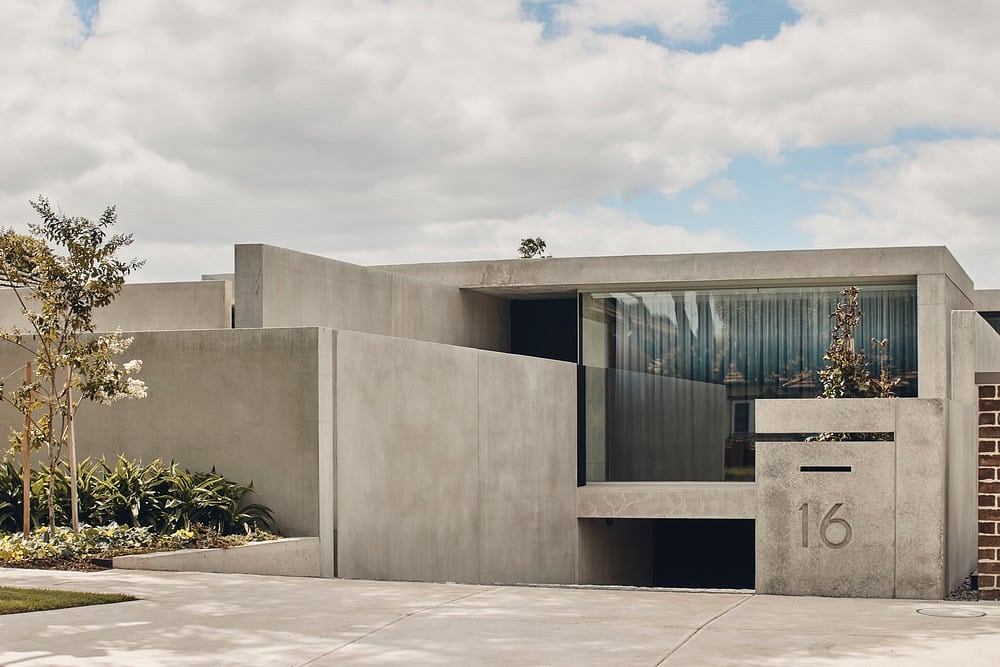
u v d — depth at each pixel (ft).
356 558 48.57
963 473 44.09
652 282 75.00
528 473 65.16
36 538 41.60
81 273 42.39
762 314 75.56
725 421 75.41
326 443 46.78
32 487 45.37
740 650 27.25
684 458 75.82
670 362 76.74
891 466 38.75
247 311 57.26
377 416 50.55
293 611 32.24
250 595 34.99
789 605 35.09
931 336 70.79
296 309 60.03
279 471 46.73
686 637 28.91
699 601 35.76
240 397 47.44
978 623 31.42
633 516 70.74
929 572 38.34
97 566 39.58
